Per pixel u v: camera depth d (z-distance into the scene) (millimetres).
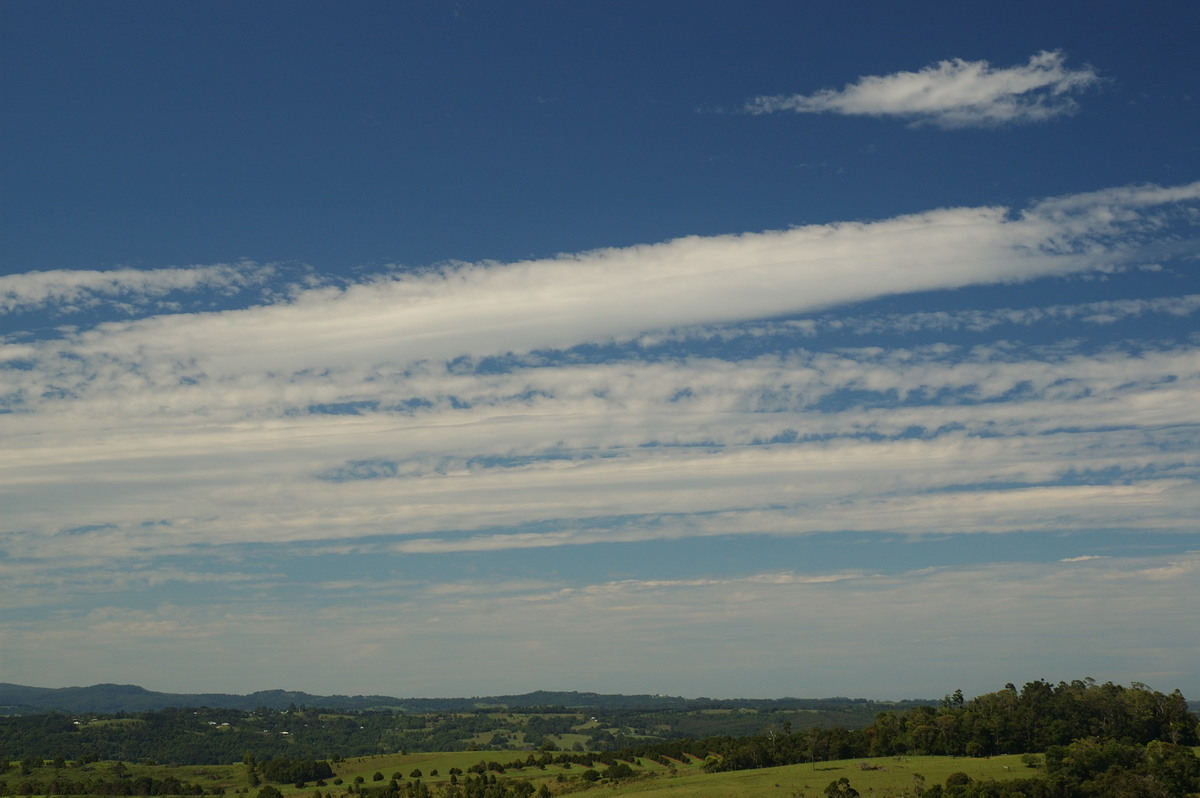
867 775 196750
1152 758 177625
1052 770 178500
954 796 165375
